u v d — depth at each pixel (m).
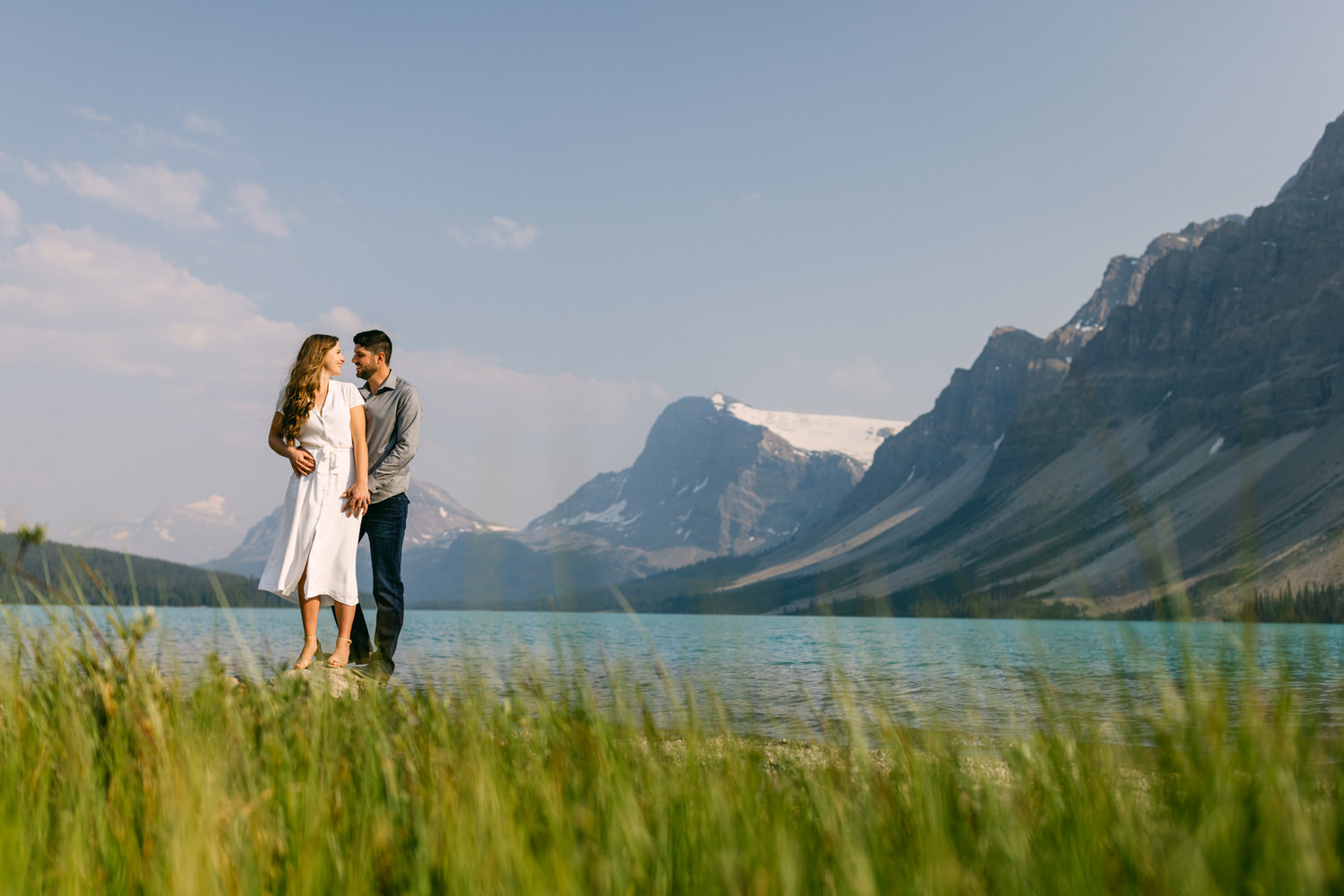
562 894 1.78
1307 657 1.72
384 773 2.70
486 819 2.05
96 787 2.55
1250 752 1.76
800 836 2.13
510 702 2.98
